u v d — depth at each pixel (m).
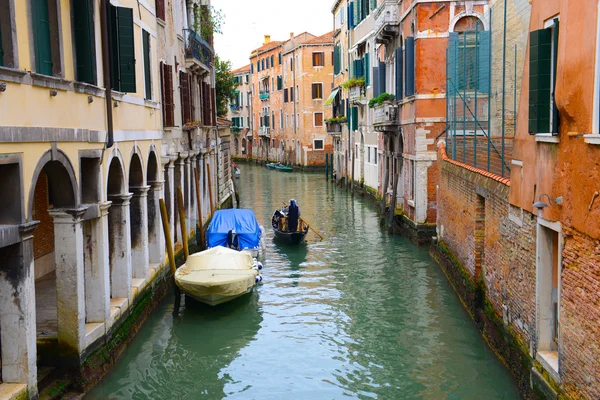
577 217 6.68
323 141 55.25
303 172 55.34
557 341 7.86
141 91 13.10
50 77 7.78
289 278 16.30
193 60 19.97
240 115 79.44
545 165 7.72
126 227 11.42
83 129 9.05
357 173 36.38
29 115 7.34
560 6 7.09
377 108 25.44
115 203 11.39
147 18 13.91
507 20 10.35
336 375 10.04
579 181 6.61
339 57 42.03
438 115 19.59
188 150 19.83
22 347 7.30
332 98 40.81
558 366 7.31
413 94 20.02
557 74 7.10
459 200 14.05
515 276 9.17
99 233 9.88
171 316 13.07
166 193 16.27
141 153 12.89
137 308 12.04
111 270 11.37
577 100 6.61
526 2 8.96
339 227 24.31
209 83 25.97
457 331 11.74
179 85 18.83
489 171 11.73
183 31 19.72
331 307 13.63
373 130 30.78
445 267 15.80
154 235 14.62
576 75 6.60
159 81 15.11
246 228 18.53
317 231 23.44
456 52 15.89
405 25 21.67
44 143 7.71
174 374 10.12
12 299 7.26
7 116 6.78
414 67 19.97
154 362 10.60
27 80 7.24
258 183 45.09
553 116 7.25
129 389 9.51
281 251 19.88
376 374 9.99
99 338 9.69
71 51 8.81
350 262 18.00
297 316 13.06
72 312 8.77
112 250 11.38
